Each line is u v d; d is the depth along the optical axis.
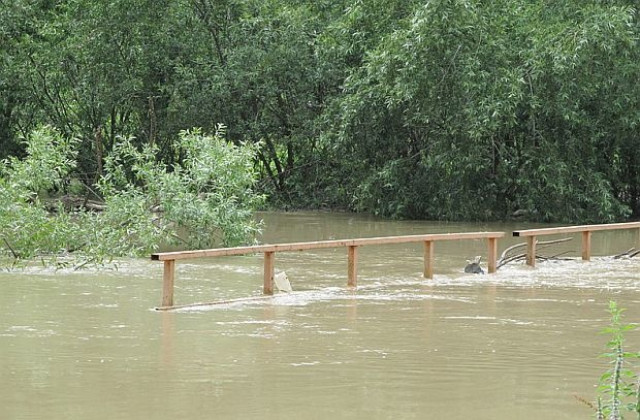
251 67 41.88
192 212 24.25
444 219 38.69
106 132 44.88
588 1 36.78
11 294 17.81
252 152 25.98
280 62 41.88
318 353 13.02
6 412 9.95
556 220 38.16
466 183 38.22
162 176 24.58
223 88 41.59
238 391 10.93
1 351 12.82
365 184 39.00
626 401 10.70
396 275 21.61
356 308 16.91
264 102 43.69
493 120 35.09
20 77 42.03
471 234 21.92
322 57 41.50
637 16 37.03
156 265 22.55
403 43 35.44
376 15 39.00
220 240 27.30
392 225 35.84
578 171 37.50
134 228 23.61
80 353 12.80
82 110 44.44
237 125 43.09
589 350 13.50
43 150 24.23
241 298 17.78
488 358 12.87
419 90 36.25
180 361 12.40
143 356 12.66
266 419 9.85
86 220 23.98
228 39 43.31
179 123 42.91
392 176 38.41
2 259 22.81
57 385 11.07
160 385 11.16
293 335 14.28
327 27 40.94
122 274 20.84
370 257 25.09
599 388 9.17
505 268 23.34
